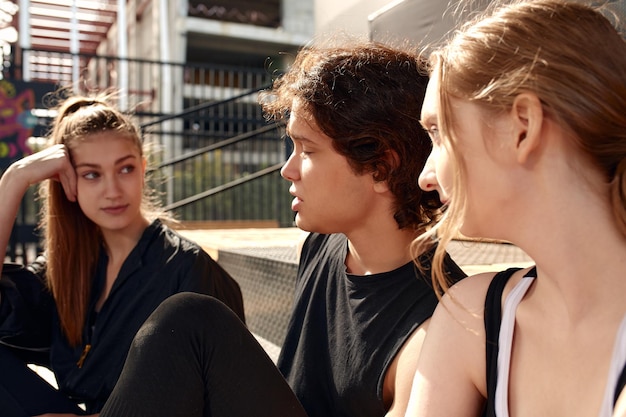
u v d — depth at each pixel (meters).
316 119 1.03
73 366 1.47
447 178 0.70
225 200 6.72
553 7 0.63
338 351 1.09
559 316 0.66
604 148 0.60
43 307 1.51
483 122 0.64
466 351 0.77
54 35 11.05
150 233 1.47
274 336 2.26
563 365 0.65
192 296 0.97
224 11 20.27
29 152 5.91
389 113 1.01
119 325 1.40
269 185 6.85
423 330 0.95
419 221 1.06
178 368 0.92
